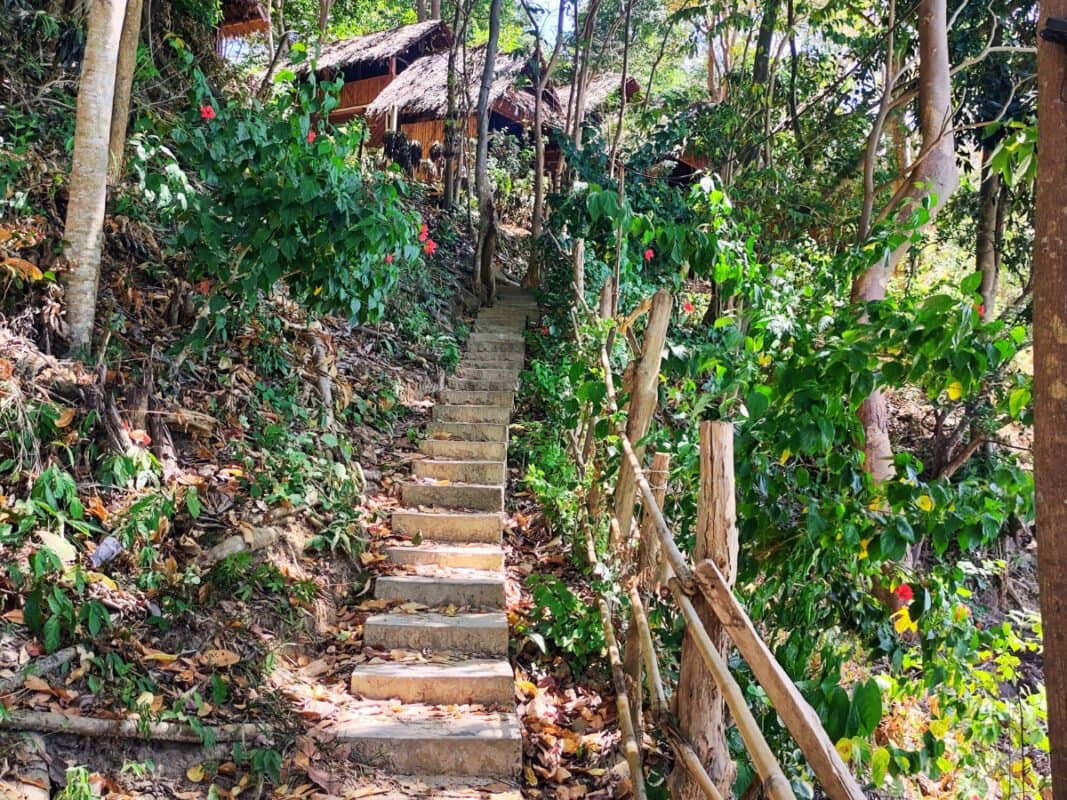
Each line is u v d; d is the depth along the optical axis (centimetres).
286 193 373
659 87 1875
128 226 474
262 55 1123
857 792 139
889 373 253
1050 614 155
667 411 475
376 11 1912
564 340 789
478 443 542
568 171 1196
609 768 314
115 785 253
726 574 200
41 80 538
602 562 373
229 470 398
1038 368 161
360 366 593
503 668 343
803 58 1138
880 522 269
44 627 276
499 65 1397
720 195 380
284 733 294
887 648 309
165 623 308
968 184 1015
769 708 267
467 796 283
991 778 401
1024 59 895
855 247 397
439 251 1010
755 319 314
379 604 388
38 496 303
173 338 447
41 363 347
